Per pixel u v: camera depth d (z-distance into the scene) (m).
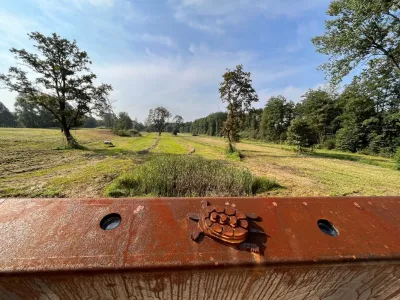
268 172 7.78
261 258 0.62
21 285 0.55
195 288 0.64
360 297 0.77
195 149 16.00
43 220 0.70
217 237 0.65
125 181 4.98
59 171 6.52
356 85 10.96
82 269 0.55
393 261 0.67
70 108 12.64
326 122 21.97
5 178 5.43
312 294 0.72
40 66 11.29
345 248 0.68
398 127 14.37
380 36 8.53
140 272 0.57
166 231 0.68
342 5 8.67
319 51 10.45
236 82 11.75
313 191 5.39
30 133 19.25
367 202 0.94
